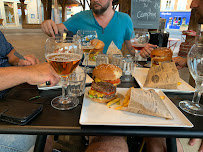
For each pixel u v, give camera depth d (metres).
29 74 0.72
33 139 0.84
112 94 0.73
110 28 1.98
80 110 0.68
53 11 13.71
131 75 1.13
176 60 1.31
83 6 4.93
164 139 0.97
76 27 2.06
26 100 0.74
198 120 0.63
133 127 0.57
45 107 0.69
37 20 17.09
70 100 0.74
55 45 0.70
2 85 0.69
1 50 1.06
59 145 1.51
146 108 0.63
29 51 5.10
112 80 0.92
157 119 0.62
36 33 10.36
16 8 15.55
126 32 2.09
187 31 3.96
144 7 2.78
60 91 0.85
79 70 0.91
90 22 1.99
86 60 1.24
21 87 0.88
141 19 2.83
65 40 0.72
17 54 1.08
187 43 4.15
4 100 0.71
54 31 1.56
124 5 3.27
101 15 1.94
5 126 0.55
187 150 1.43
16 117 0.57
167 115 0.61
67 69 0.66
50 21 1.56
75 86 0.86
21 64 1.11
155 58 1.16
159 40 3.43
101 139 0.78
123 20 2.02
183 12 9.90
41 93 0.82
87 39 1.17
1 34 1.12
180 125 0.57
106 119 0.61
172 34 10.08
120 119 0.61
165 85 0.88
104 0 1.78
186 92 0.88
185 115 0.66
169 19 10.77
